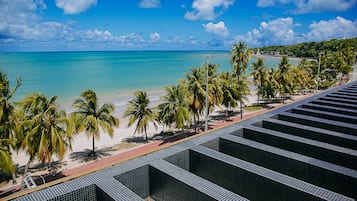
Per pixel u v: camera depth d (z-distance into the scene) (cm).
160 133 3152
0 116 1702
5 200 544
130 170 673
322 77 6569
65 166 2216
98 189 591
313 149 831
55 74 9538
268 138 940
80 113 2303
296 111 1274
